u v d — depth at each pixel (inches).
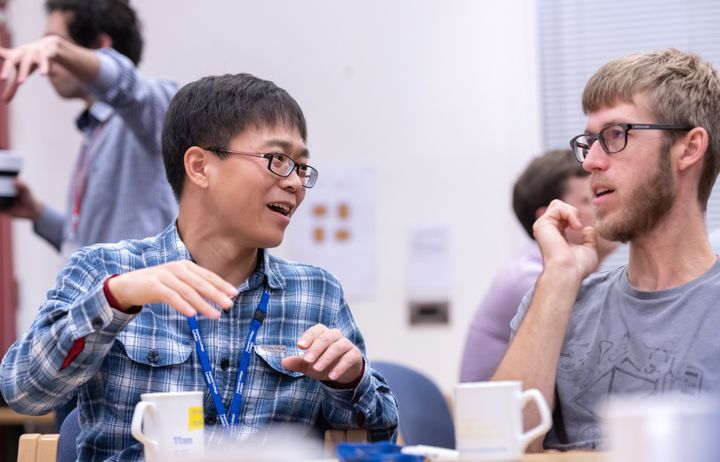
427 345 194.7
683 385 84.3
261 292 92.9
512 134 196.2
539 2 202.4
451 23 198.5
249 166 88.7
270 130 89.6
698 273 88.4
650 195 87.5
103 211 150.1
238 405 88.0
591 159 90.0
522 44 197.3
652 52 91.3
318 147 200.1
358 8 200.5
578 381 90.4
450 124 197.6
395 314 195.6
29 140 205.5
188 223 92.5
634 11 200.4
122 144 149.3
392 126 198.7
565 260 92.5
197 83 93.4
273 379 90.0
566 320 90.8
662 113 87.7
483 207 195.6
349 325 96.7
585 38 201.0
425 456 65.8
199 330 89.7
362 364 85.6
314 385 91.1
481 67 197.6
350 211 197.9
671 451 52.1
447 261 195.5
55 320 79.6
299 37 201.8
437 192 196.9
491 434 62.0
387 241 197.0
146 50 204.2
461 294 194.7
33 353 77.6
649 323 88.2
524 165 195.8
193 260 91.7
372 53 199.9
